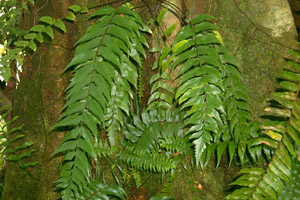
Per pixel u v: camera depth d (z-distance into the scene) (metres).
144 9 2.01
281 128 1.67
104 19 1.61
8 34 2.21
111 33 1.56
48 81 2.02
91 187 1.89
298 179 1.81
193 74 1.61
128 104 2.03
